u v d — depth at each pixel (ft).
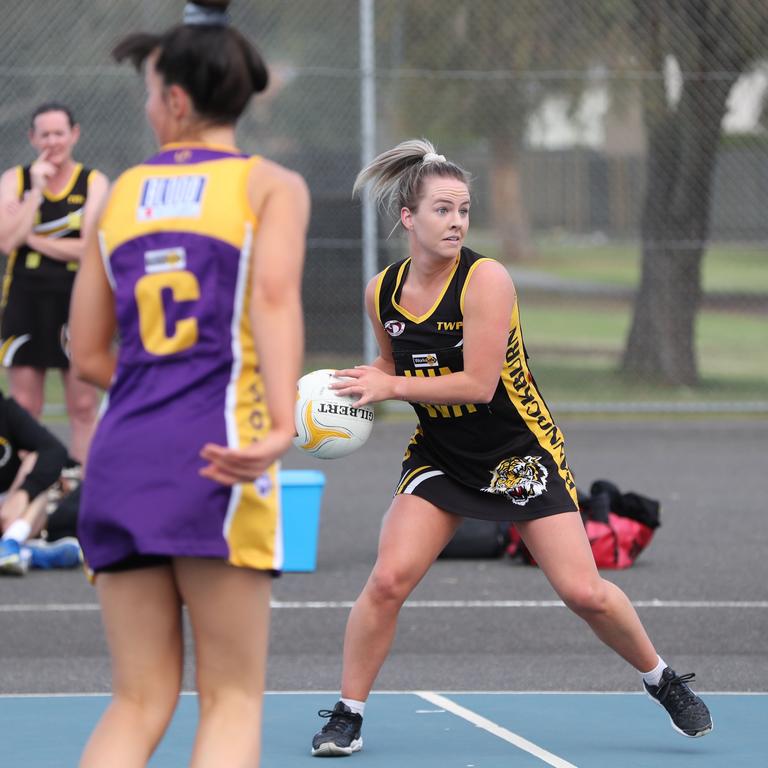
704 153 222.28
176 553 39.81
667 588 102.73
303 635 90.38
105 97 204.95
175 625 42.57
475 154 381.19
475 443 61.93
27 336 118.83
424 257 62.13
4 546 106.32
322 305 201.36
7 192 118.62
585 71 229.86
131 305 41.16
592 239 411.75
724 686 77.51
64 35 204.74
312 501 109.29
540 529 61.82
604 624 62.13
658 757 62.03
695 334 229.25
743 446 177.17
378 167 63.10
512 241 444.14
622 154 404.36
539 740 65.36
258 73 42.60
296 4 236.02
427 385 61.00
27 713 71.05
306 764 61.21
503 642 88.69
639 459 165.99
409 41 235.40
